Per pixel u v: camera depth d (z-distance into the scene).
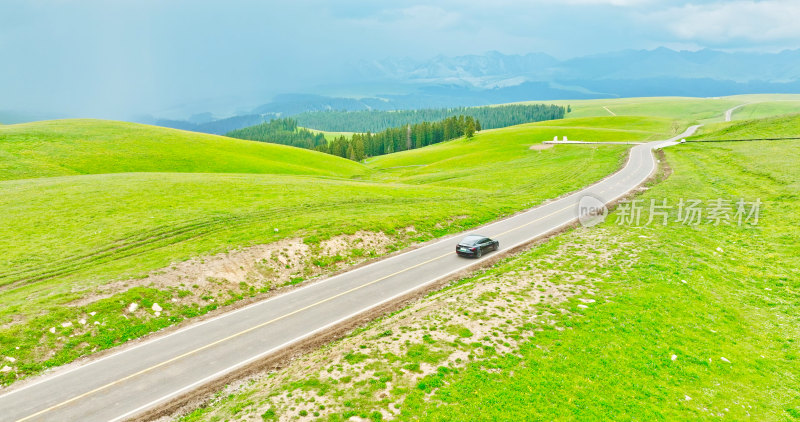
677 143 90.88
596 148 96.75
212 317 25.42
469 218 46.16
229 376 19.78
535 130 151.88
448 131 193.25
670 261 31.59
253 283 29.61
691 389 18.09
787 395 18.08
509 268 31.55
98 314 23.44
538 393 17.14
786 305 25.88
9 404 17.42
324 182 63.81
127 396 18.20
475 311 23.89
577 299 25.45
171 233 36.53
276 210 44.44
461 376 18.03
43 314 22.58
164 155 79.56
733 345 21.72
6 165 60.62
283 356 21.39
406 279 30.81
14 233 35.50
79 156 71.19
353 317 25.23
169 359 20.97
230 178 60.62
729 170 61.00
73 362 20.53
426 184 71.94
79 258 31.23
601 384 17.89
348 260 34.66
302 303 27.19
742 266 31.66
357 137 170.88
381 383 17.47
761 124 92.50
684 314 24.08
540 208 51.16
